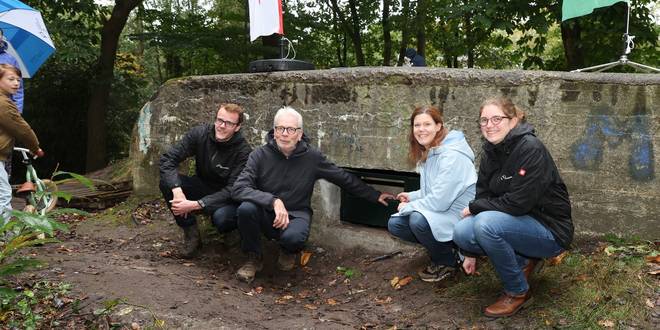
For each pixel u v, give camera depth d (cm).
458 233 322
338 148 474
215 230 496
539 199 306
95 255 441
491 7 870
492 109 306
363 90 458
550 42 1407
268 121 510
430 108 358
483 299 342
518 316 315
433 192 352
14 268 320
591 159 387
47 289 350
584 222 392
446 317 331
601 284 327
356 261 448
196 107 557
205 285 386
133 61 1653
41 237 453
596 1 432
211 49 1304
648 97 368
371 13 1407
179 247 482
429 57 1698
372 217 477
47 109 1345
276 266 448
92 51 1150
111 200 644
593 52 969
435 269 384
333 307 373
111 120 1422
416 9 1305
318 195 486
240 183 404
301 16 1285
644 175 372
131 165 701
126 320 318
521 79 402
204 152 441
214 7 1722
